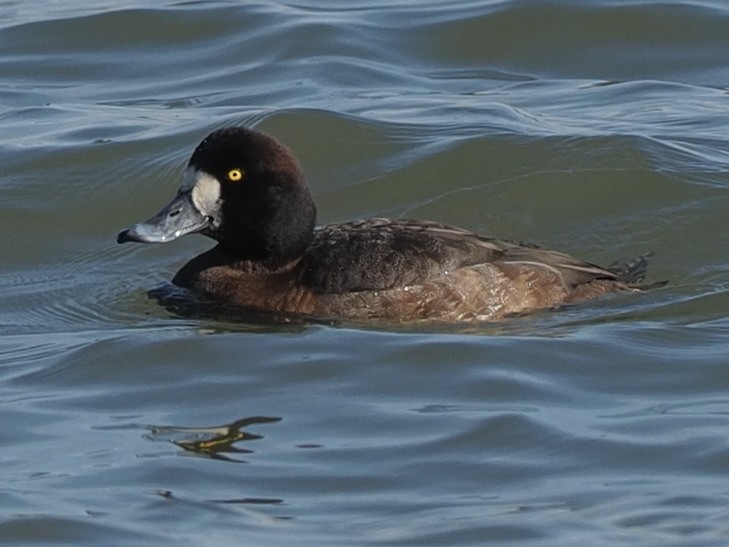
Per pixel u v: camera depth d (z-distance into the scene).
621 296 13.17
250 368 11.75
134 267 14.63
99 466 10.08
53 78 19.23
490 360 11.77
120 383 11.60
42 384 11.67
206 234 13.20
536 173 15.65
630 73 18.97
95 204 15.91
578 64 19.22
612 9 19.89
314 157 16.20
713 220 14.83
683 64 19.12
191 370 11.77
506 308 12.71
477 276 12.69
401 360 11.80
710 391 11.29
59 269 14.72
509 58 19.38
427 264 12.66
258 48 19.69
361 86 18.59
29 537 9.08
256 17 20.42
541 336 12.23
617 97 18.17
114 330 12.82
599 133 16.42
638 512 9.35
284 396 11.28
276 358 11.89
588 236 14.80
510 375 11.52
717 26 19.69
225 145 13.02
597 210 15.13
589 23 19.77
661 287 13.51
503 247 13.15
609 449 10.27
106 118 17.78
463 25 19.91
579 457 10.17
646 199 15.20
